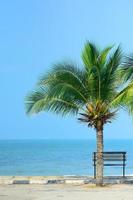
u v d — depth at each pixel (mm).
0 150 150500
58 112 23812
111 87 23797
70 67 23609
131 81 23641
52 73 23453
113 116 23922
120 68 23797
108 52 23859
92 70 23156
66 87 23156
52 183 25156
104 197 19750
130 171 46844
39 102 23438
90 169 55344
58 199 19281
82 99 23844
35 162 73562
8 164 68375
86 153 118000
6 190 22234
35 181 25344
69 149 162250
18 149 164250
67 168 57719
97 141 23938
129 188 22797
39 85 23484
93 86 23609
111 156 27250
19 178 26781
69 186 23781
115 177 27234
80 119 24047
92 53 23766
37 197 19859
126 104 23078
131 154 110062
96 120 23828
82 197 19781
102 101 23859
